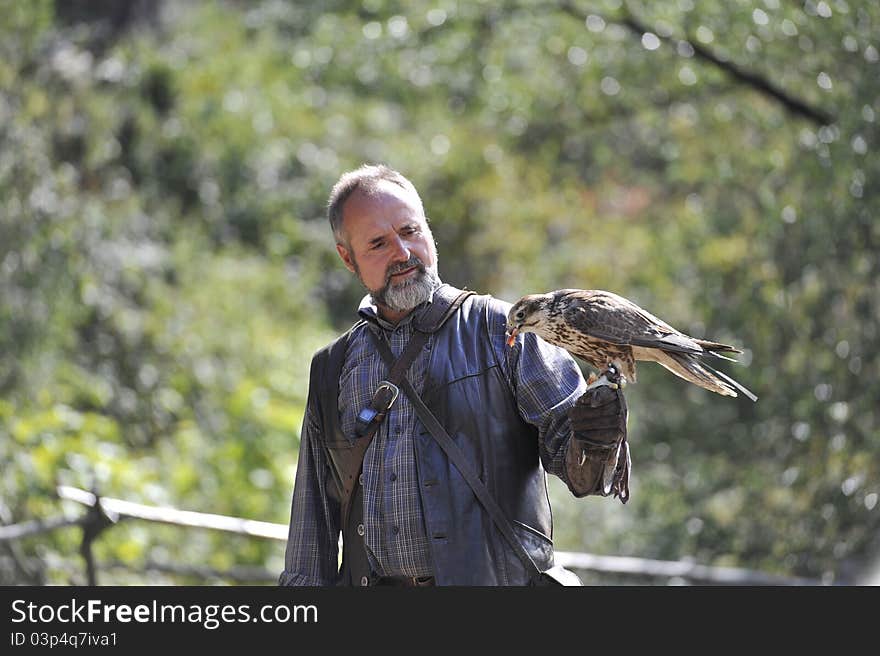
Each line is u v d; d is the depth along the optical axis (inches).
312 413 204.5
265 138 818.2
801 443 489.1
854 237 465.7
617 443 175.9
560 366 190.9
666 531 553.3
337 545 207.3
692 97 598.2
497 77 630.5
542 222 791.1
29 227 551.5
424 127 784.9
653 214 768.9
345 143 843.4
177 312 651.5
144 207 759.7
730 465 565.6
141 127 794.2
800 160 519.8
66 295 559.8
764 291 530.3
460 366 189.8
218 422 560.7
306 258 844.6
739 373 542.0
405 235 193.6
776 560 482.6
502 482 186.4
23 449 408.5
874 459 444.5
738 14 491.5
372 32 616.7
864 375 462.9
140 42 792.9
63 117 660.1
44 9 621.0
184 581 410.0
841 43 459.2
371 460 192.5
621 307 193.2
